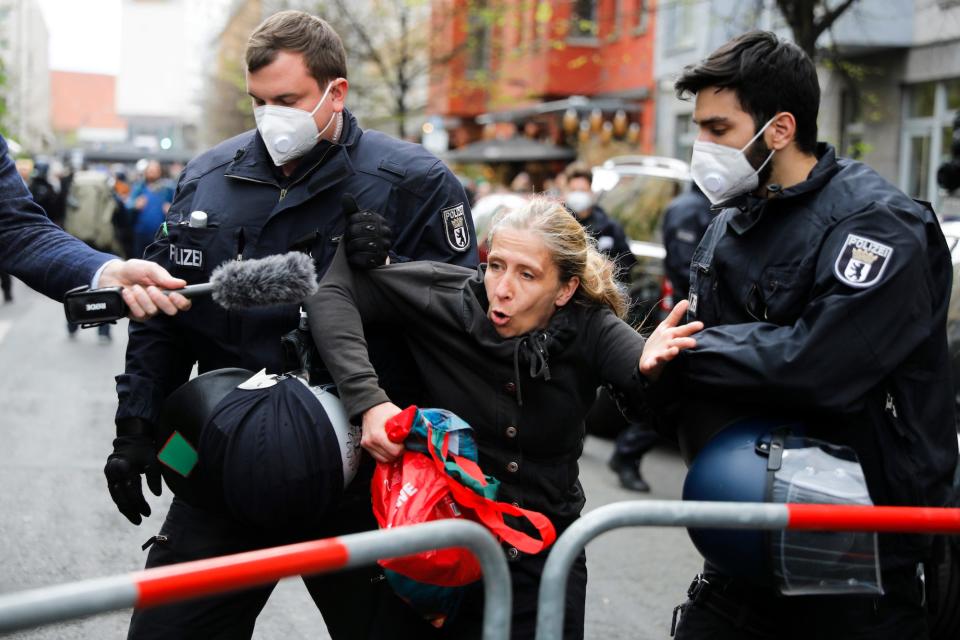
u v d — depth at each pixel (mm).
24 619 1606
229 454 2539
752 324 2512
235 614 2695
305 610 4734
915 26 14820
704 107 2652
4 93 31031
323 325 2672
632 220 9203
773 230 2625
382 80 25594
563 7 22984
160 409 2875
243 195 2900
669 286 7082
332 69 2818
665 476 7453
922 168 15039
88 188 16422
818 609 2564
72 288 2635
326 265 2863
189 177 2979
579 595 2684
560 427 2691
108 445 7438
